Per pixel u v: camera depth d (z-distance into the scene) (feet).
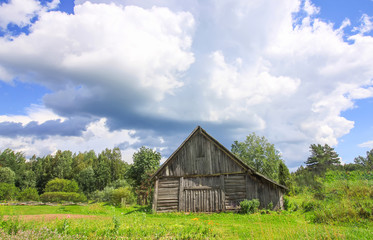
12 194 142.20
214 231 30.73
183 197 67.36
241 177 66.33
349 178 53.57
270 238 27.30
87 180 288.71
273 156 155.43
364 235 26.89
